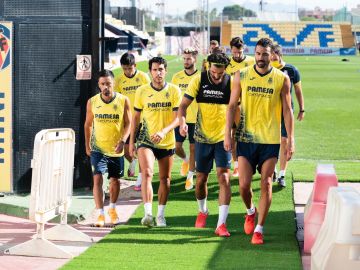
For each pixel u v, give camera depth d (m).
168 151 9.72
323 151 18.02
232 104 8.75
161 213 9.85
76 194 11.90
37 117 12.12
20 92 12.05
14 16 12.01
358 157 17.02
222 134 9.23
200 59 74.88
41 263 7.96
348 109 29.41
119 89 12.55
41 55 12.07
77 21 12.05
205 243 8.74
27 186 12.11
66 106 12.15
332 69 65.25
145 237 9.12
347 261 6.01
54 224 10.09
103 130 9.88
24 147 12.07
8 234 9.47
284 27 127.62
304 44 127.06
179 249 8.42
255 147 8.73
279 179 12.34
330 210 6.58
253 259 7.89
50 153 8.36
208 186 12.53
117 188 10.09
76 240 9.05
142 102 9.70
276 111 8.73
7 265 7.87
